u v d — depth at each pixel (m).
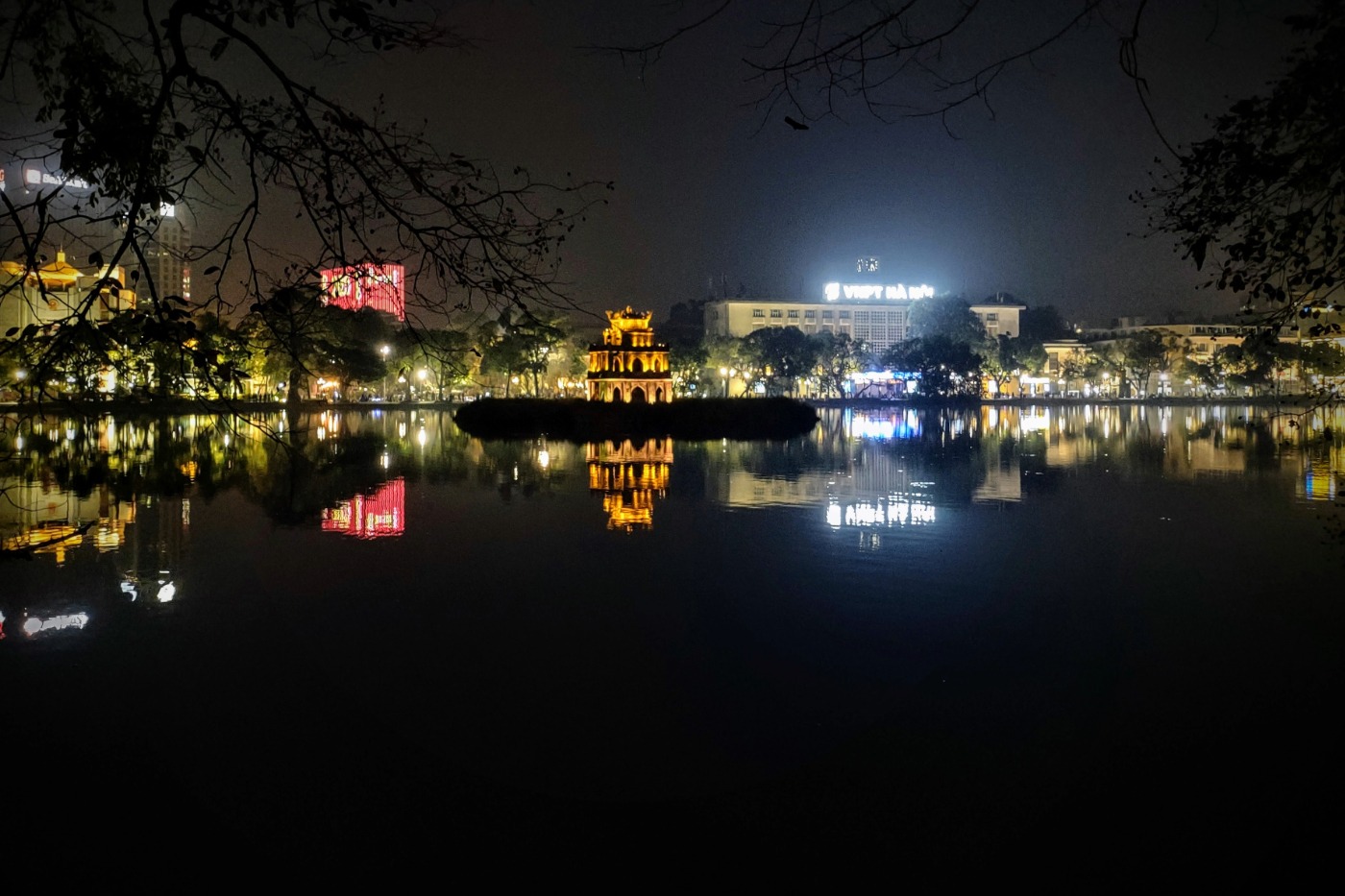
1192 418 114.00
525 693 16.08
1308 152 11.30
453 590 22.94
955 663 17.59
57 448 58.25
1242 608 21.23
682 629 19.78
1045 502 38.50
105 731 14.35
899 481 46.38
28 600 21.48
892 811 12.18
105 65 9.48
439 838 11.52
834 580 24.05
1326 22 10.53
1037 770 13.23
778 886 10.59
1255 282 12.06
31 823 11.73
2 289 8.27
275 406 119.00
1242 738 14.12
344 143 7.90
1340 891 10.35
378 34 7.46
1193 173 11.88
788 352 165.12
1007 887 10.59
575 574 24.73
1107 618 20.50
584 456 60.47
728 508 36.62
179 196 8.44
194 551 27.17
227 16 7.66
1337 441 70.38
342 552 27.41
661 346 104.75
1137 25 7.00
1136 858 11.08
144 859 10.98
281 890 10.46
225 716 14.98
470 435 81.62
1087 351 198.25
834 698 15.91
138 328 8.36
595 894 10.39
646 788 12.75
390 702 15.61
